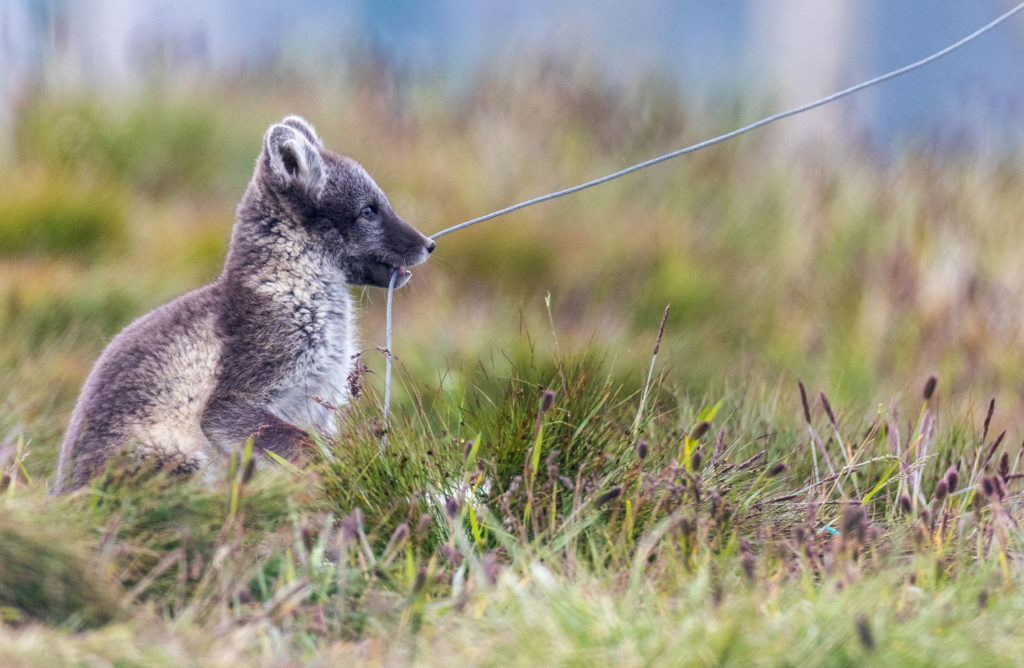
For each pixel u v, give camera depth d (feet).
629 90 77.41
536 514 25.95
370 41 90.79
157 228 61.87
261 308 33.14
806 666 18.99
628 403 35.58
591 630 20.10
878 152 73.26
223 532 24.00
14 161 67.62
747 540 24.50
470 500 26.40
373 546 26.12
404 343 46.52
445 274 55.72
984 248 58.34
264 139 34.32
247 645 21.38
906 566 23.88
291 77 87.92
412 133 75.51
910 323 52.16
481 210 61.46
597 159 71.31
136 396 30.04
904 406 42.32
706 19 134.21
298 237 34.19
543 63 81.46
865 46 121.19
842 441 32.60
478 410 32.63
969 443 34.47
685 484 26.68
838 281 57.26
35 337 45.88
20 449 30.91
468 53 89.51
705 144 31.76
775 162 70.08
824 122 83.20
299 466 28.89
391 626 22.24
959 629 20.26
